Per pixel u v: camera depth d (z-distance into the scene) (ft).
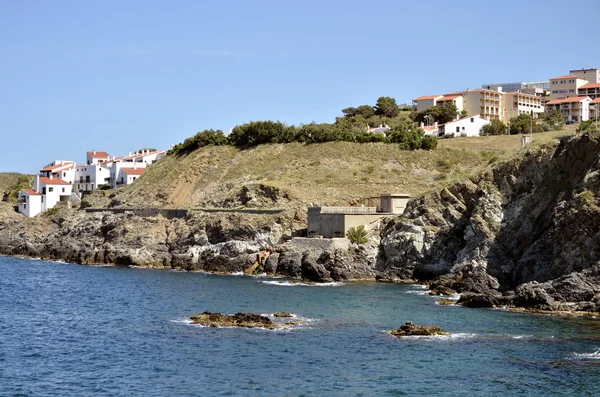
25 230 632.79
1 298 364.99
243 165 640.58
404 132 652.48
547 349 244.01
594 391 203.00
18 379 217.36
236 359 235.20
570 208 336.08
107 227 563.48
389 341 256.32
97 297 365.40
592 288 311.27
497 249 381.60
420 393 202.39
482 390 204.33
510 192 406.00
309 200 540.52
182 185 638.12
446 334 264.11
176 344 255.70
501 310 313.12
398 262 431.84
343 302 337.93
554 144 401.49
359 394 201.67
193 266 491.31
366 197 548.31
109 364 232.32
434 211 436.76
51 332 280.31
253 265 470.39
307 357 237.04
